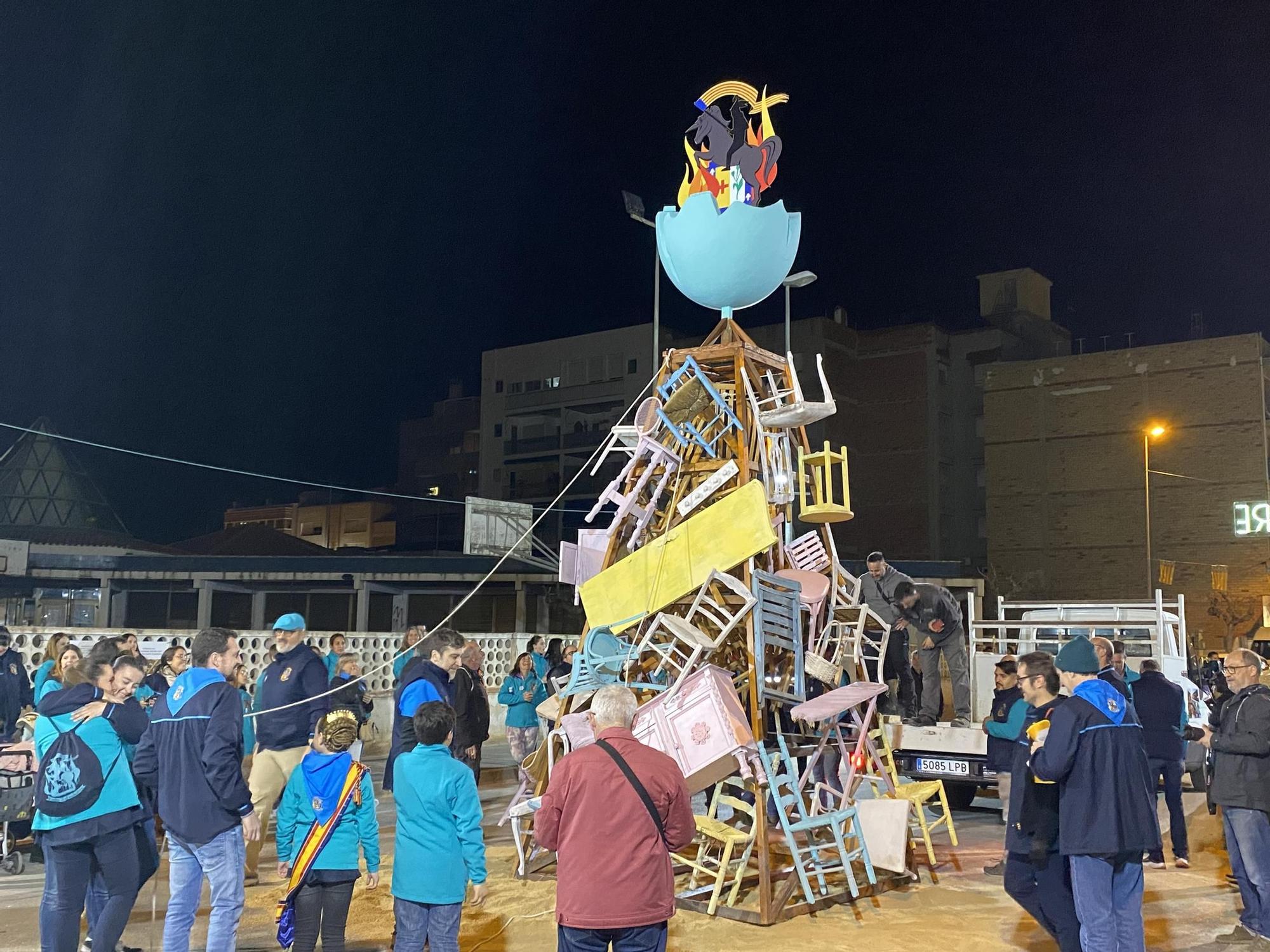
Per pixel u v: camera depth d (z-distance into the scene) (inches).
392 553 2513.5
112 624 1315.2
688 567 291.9
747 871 287.9
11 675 382.3
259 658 645.9
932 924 260.5
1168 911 287.1
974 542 2202.3
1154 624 485.7
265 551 1393.9
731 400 333.4
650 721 274.1
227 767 193.2
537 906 272.5
